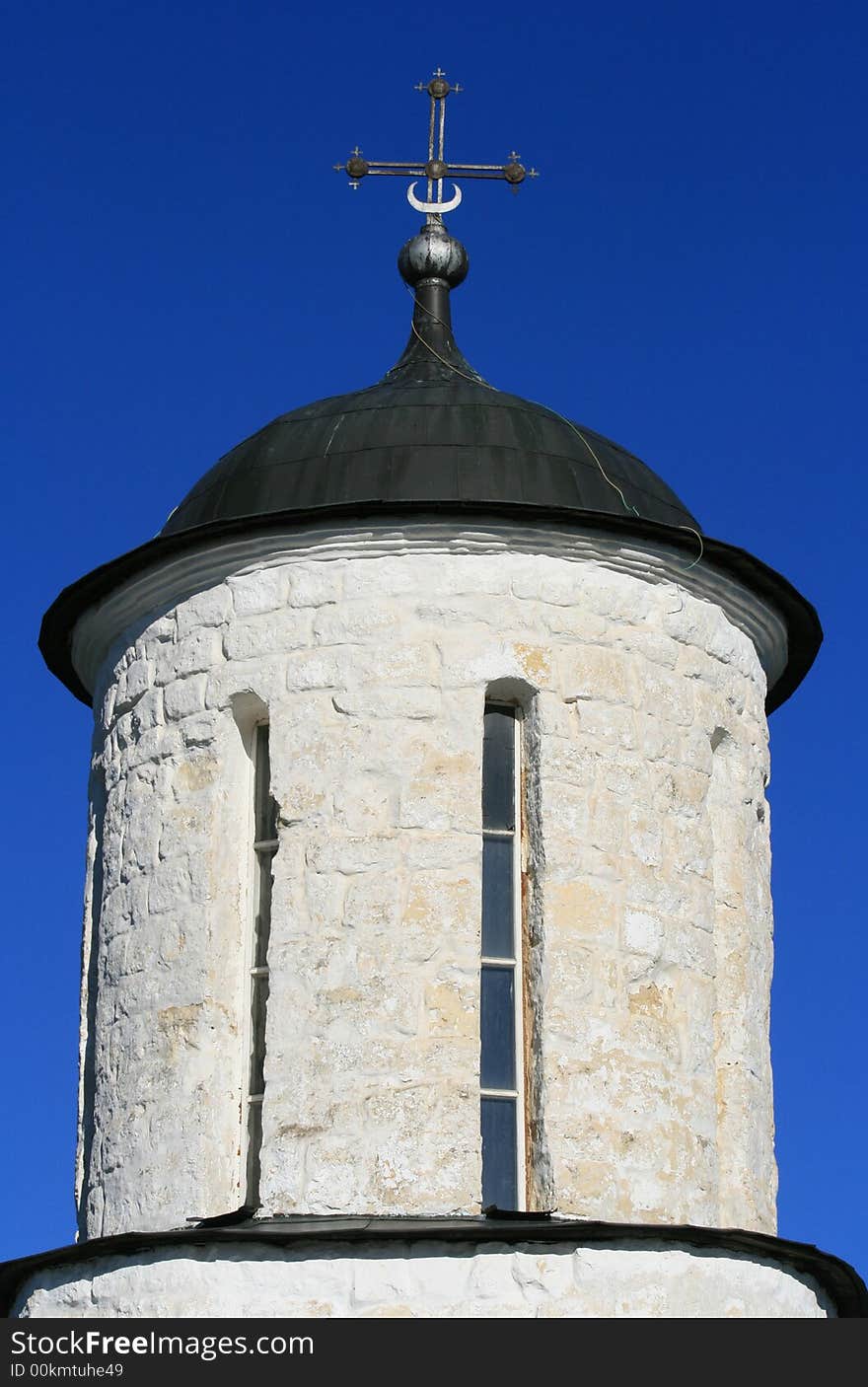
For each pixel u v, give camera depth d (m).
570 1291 16.73
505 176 22.56
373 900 18.03
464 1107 17.58
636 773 18.80
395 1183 17.42
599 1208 17.66
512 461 19.27
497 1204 17.72
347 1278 16.66
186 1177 18.09
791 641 20.70
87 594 19.95
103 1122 18.86
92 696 21.20
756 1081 19.30
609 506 19.27
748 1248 17.50
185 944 18.67
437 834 18.14
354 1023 17.78
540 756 18.50
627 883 18.52
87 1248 17.30
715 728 19.56
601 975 18.20
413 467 19.14
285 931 18.11
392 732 18.39
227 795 18.94
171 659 19.44
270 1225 17.02
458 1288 16.62
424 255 22.03
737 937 19.45
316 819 18.31
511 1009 18.14
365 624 18.66
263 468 19.56
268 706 18.78
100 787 20.17
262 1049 18.38
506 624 18.67
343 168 22.45
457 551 18.78
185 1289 16.88
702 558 19.41
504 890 18.41
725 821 19.69
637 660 19.05
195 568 19.33
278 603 18.95
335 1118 17.61
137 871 19.20
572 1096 17.83
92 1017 19.58
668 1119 18.17
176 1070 18.41
